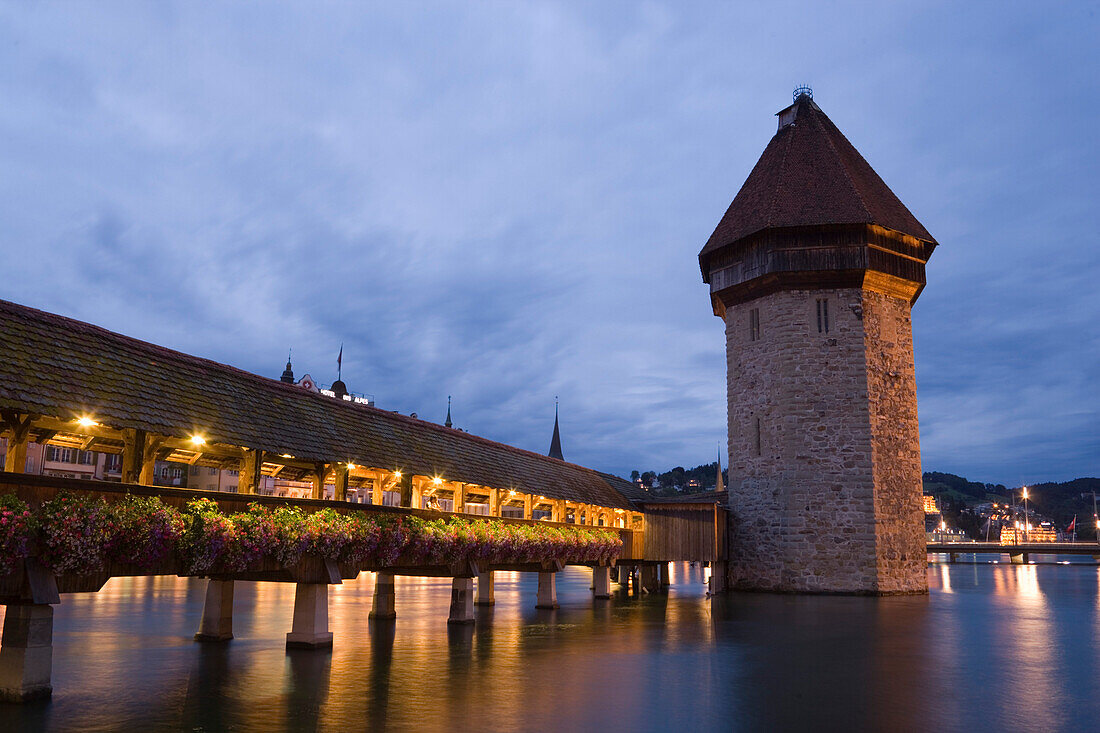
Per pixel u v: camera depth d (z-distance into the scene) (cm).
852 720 930
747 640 1664
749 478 3272
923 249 3356
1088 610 2491
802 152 3453
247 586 3291
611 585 3678
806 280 3166
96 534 922
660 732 855
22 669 916
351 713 911
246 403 1590
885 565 3025
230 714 897
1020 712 987
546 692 1059
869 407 3069
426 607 2300
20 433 1212
